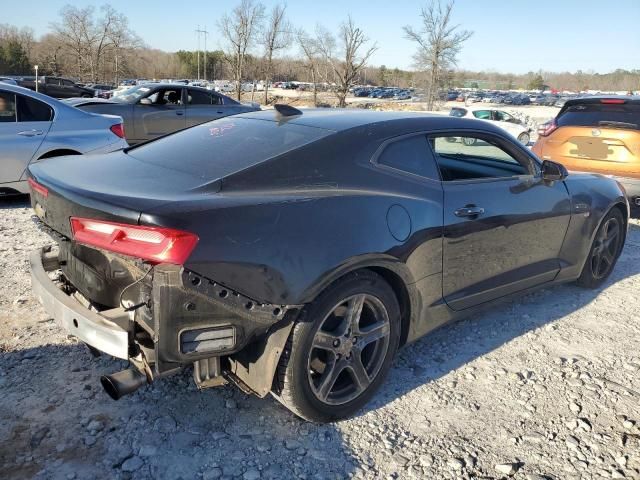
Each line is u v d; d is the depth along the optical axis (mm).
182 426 2846
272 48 47719
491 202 3619
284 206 2623
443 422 3004
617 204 4988
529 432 2953
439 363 3617
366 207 2883
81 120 7355
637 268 5754
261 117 3576
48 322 3826
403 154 3260
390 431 2904
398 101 58344
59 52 63281
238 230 2436
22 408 2904
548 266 4266
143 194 2512
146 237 2318
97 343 2504
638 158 6773
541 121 31547
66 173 2969
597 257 4938
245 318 2484
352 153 3033
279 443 2764
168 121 12258
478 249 3553
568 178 4551
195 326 2383
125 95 12188
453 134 3572
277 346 2627
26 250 5305
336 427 2912
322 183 2869
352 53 37719
